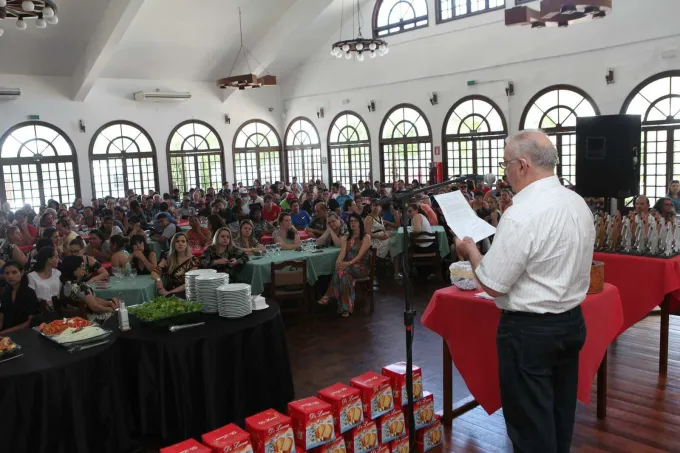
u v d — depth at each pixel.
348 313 6.02
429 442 3.11
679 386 3.76
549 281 2.12
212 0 12.60
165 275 5.27
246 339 3.39
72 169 14.73
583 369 2.88
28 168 14.11
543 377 2.21
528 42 11.92
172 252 5.33
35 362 2.95
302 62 17.09
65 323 3.33
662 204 6.71
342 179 16.62
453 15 13.23
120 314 3.40
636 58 10.45
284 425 2.58
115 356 3.19
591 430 3.23
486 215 7.93
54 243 6.35
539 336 2.16
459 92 13.27
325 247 6.54
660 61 10.16
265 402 3.50
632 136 4.67
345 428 2.78
